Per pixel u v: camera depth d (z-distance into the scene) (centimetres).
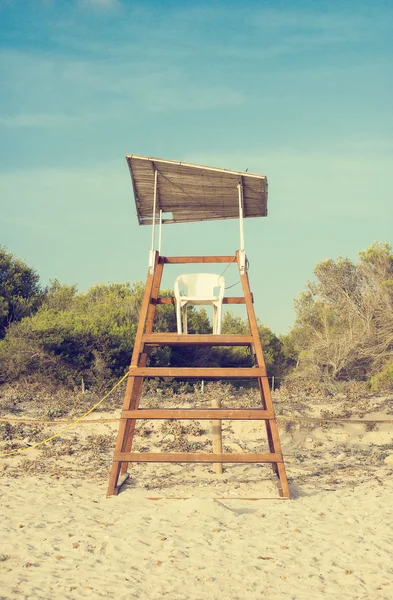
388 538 754
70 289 3691
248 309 1045
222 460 982
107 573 641
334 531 785
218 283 1102
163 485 1089
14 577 625
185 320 1112
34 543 730
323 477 1150
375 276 3412
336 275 3553
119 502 941
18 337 2731
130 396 1013
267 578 630
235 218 1237
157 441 1472
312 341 3309
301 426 1541
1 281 3450
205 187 1125
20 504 923
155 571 647
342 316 3306
